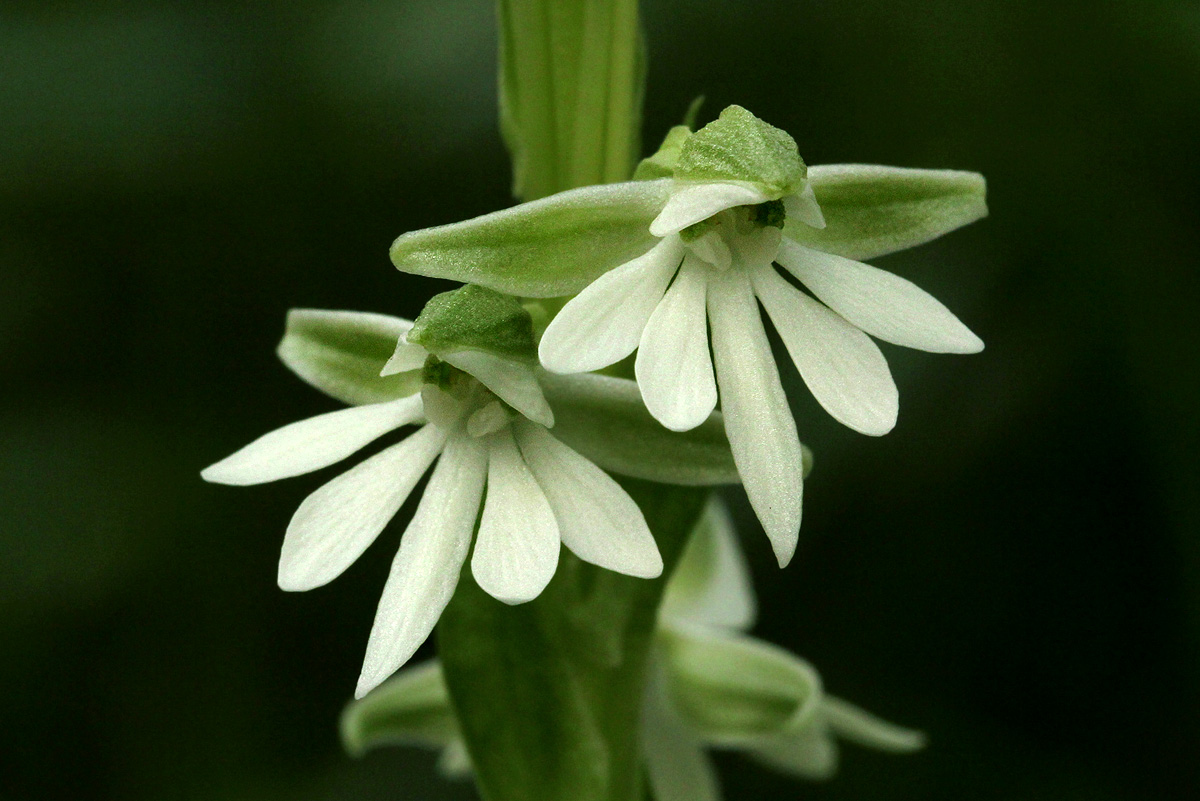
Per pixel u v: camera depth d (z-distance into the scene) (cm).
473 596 13
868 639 20
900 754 20
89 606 20
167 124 20
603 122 13
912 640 20
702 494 13
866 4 20
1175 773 20
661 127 20
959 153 20
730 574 15
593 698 13
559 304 13
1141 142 19
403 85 20
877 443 19
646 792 14
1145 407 19
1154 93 19
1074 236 19
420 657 19
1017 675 20
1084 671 20
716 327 12
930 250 20
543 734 13
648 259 12
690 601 15
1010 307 19
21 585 20
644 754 15
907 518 20
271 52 20
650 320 12
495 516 12
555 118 13
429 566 12
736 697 15
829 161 20
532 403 12
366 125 20
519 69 13
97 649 20
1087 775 20
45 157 20
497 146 20
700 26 20
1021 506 20
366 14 20
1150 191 19
